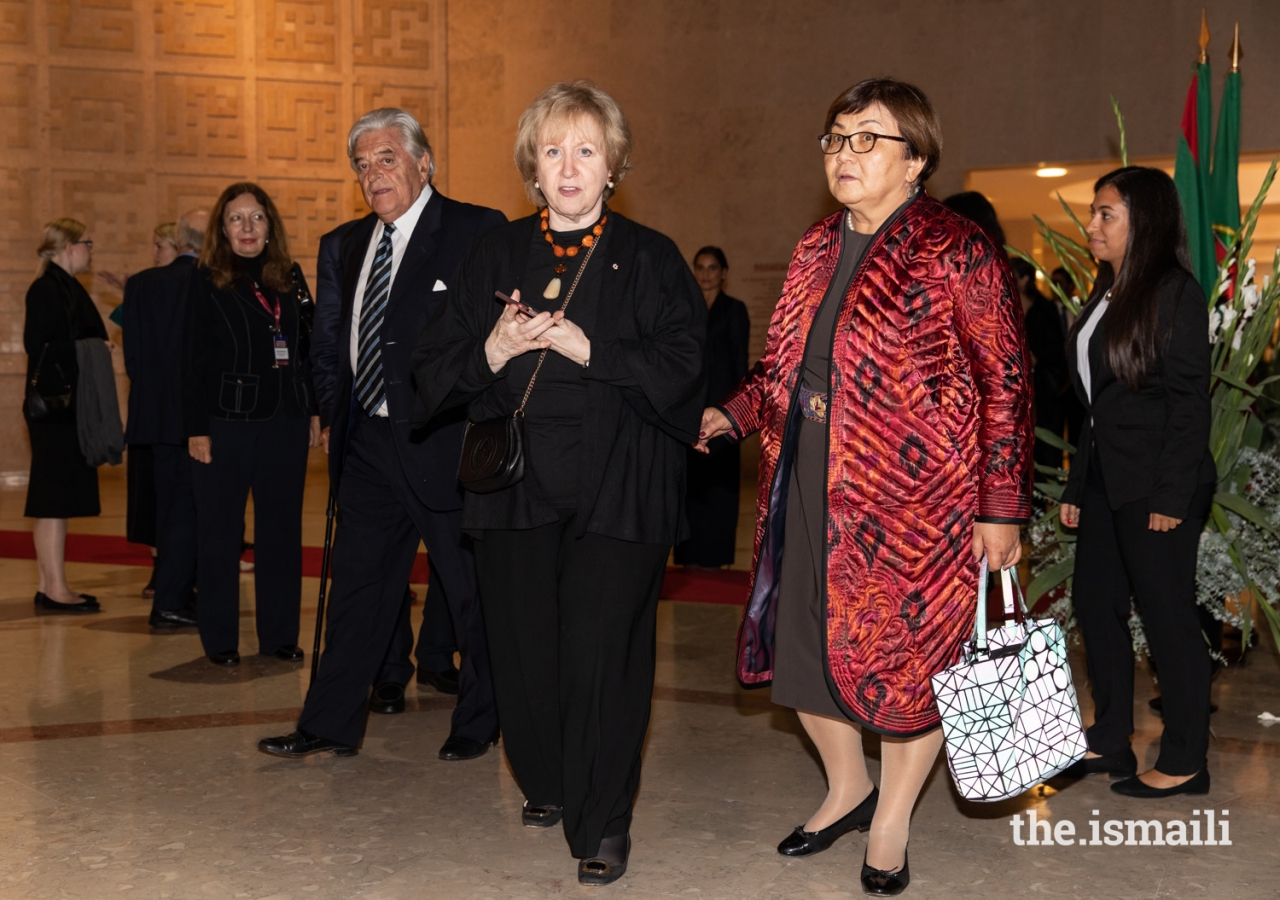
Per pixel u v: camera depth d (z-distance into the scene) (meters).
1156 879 2.72
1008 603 2.57
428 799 3.23
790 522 2.72
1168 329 3.21
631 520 2.71
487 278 2.87
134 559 7.19
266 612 4.82
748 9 10.97
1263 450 4.68
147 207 11.50
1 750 3.66
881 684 2.54
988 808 3.18
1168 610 3.26
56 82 11.19
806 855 2.87
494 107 12.16
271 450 4.73
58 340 5.55
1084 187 11.53
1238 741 3.77
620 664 2.74
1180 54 9.27
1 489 10.77
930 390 2.51
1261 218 13.28
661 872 2.77
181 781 3.38
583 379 2.73
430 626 4.39
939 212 2.57
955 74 10.16
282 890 2.66
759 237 11.05
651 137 11.48
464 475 2.73
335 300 3.86
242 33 11.65
